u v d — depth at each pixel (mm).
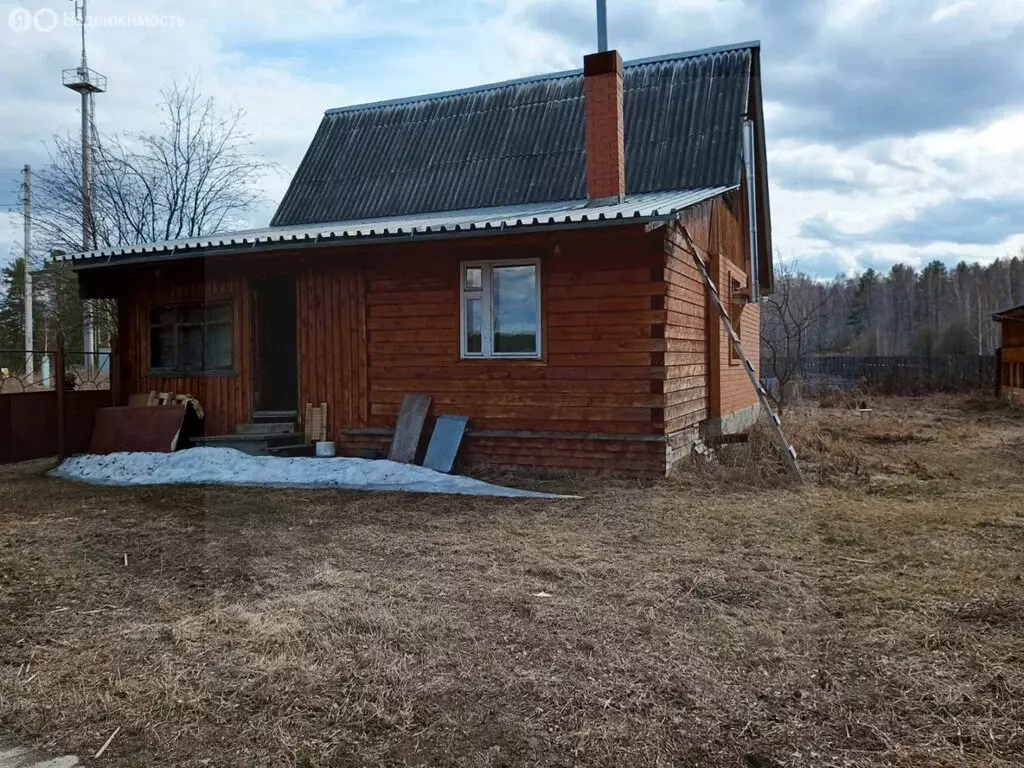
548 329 9727
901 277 61031
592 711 3232
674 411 9711
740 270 14398
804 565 5480
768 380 25516
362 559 5734
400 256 10500
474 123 15750
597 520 7078
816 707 3260
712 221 12039
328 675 3609
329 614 4422
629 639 4027
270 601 4719
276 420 11359
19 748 3057
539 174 13969
